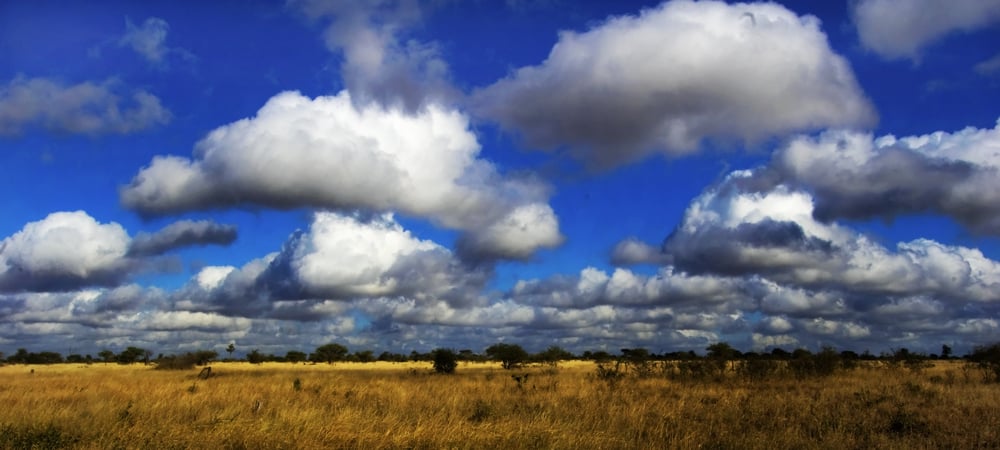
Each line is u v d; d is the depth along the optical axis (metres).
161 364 66.81
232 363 101.81
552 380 31.23
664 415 15.54
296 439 11.99
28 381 34.25
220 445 11.80
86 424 13.99
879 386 25.33
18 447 11.76
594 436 12.67
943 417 15.05
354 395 21.61
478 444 11.95
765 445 12.12
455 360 51.28
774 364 34.59
